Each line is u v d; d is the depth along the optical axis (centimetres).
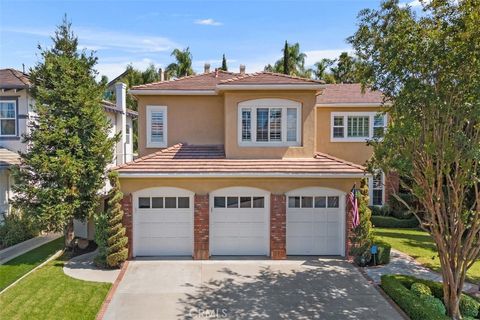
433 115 1092
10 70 2292
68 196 1720
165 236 1712
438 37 1046
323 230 1738
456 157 1048
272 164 1717
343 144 2442
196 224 1667
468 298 1235
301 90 1784
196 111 2025
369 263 1622
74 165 1688
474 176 1063
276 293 1332
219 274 1502
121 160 2970
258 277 1476
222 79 2142
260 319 1148
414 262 1672
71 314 1153
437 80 1083
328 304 1252
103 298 1269
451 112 1067
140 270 1535
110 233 1542
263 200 1719
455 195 1132
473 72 1010
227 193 1695
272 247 1678
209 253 1680
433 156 1142
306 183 1686
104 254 1547
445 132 1077
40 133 1684
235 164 1712
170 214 1705
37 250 1817
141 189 1662
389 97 1221
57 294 1293
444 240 1177
